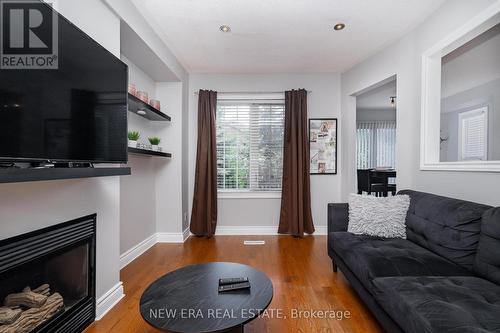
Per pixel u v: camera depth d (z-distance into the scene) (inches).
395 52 100.2
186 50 107.7
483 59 110.0
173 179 122.7
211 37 97.0
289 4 77.0
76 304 54.7
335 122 136.3
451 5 74.4
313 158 136.9
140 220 107.3
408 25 89.4
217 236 132.9
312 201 137.0
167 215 123.3
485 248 49.9
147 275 85.6
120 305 67.0
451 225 58.6
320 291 74.1
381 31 93.2
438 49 79.4
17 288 46.8
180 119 122.3
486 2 63.6
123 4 70.1
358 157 233.6
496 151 140.0
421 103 87.0
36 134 39.9
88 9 57.7
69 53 46.6
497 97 138.6
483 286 45.4
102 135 55.7
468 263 54.1
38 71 40.3
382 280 50.4
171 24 87.5
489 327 33.4
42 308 47.1
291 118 130.8
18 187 42.8
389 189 162.9
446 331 33.7
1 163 36.8
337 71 133.8
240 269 58.3
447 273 53.6
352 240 73.7
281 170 137.8
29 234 43.5
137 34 78.4
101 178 63.1
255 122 137.7
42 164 44.1
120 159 61.8
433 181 82.0
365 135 234.1
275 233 136.0
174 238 122.7
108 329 57.1
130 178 99.1
